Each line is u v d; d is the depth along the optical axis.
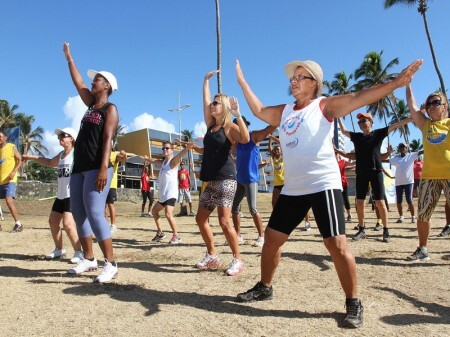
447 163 4.89
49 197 27.89
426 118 5.20
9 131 18.06
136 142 62.38
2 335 2.68
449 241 6.59
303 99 3.20
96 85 4.30
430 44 23.62
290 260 5.19
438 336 2.65
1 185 8.52
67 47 4.71
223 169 4.54
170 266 4.99
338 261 2.92
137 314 3.09
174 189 7.12
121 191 30.48
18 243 6.86
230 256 5.59
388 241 6.62
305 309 3.20
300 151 3.03
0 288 3.82
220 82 17.66
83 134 4.18
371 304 3.32
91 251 4.61
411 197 9.85
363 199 6.83
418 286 3.89
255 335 2.67
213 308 3.23
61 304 3.34
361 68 42.44
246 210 17.33
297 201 3.12
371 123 6.71
